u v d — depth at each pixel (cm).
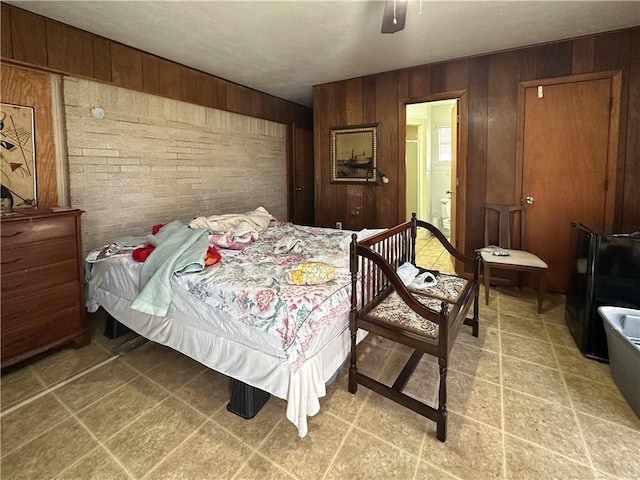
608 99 281
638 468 133
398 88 370
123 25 251
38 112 242
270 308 148
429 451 142
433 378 193
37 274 203
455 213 372
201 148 365
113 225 290
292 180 504
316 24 253
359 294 187
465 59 331
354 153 408
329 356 168
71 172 260
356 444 147
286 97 474
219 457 141
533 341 232
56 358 217
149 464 138
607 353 202
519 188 323
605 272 202
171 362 214
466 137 339
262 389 153
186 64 335
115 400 178
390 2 193
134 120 300
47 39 238
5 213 201
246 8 228
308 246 260
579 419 159
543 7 234
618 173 284
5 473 134
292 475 132
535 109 309
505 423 157
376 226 407
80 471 135
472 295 209
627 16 248
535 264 273
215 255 211
